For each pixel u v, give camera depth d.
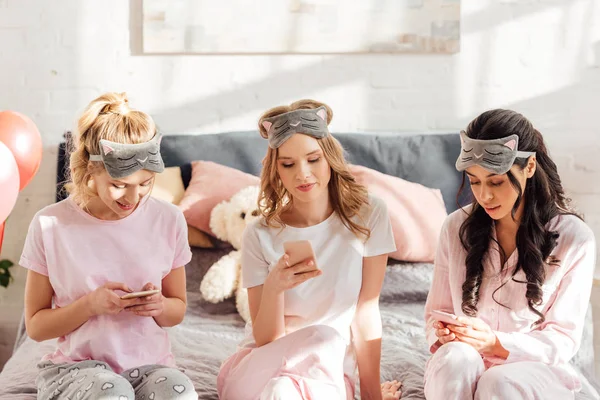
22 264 1.86
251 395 1.76
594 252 1.88
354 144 2.99
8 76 3.15
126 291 1.78
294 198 1.93
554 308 1.85
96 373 1.65
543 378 1.70
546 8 3.13
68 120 3.17
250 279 1.93
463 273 1.94
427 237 2.72
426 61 3.15
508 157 1.77
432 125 3.18
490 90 3.16
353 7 3.11
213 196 2.79
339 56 3.15
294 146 1.83
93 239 1.86
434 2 3.11
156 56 3.15
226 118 3.18
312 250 1.71
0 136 2.21
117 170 1.74
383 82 3.16
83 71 3.15
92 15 3.13
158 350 1.86
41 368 1.84
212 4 3.11
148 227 1.91
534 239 1.84
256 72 3.16
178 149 2.97
